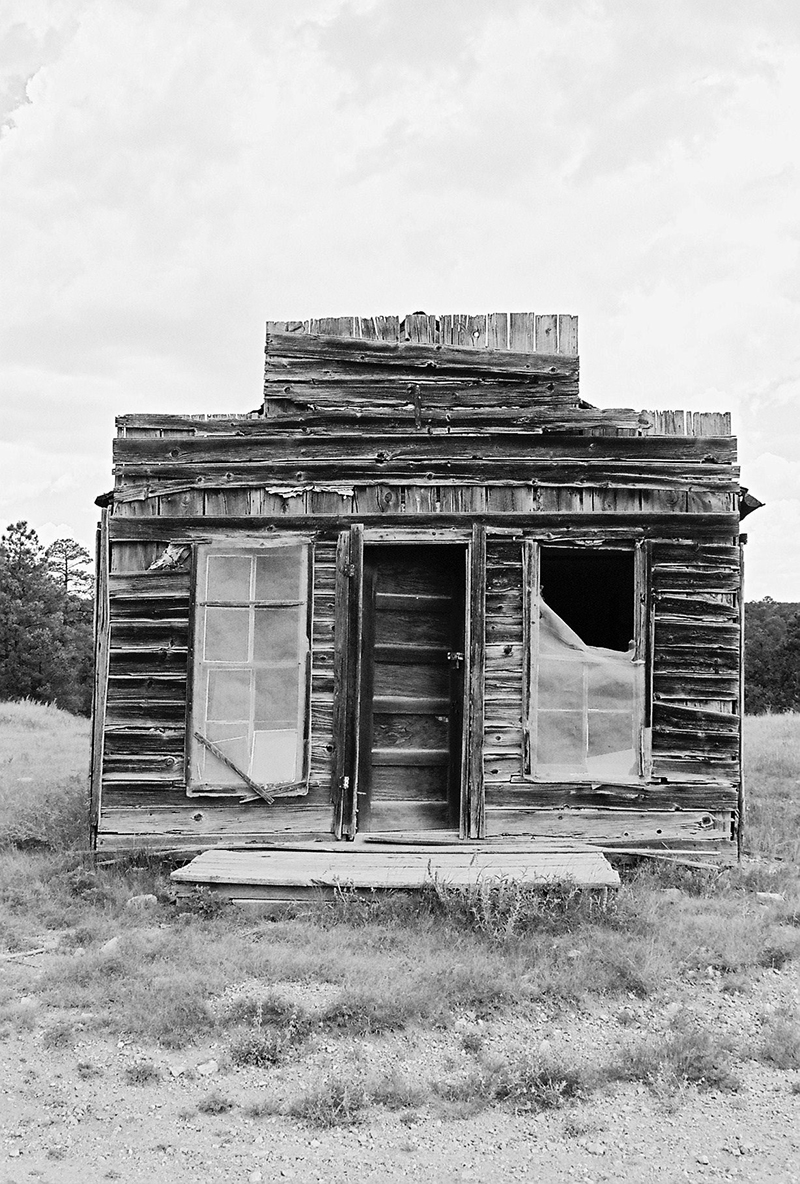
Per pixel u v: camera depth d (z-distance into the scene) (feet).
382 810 26.91
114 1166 12.35
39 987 17.72
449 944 19.44
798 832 30.42
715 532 26.58
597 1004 17.21
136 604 26.81
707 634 26.43
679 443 26.84
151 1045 15.65
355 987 17.25
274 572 26.94
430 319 27.66
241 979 18.04
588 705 26.43
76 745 58.34
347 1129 13.23
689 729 26.18
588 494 26.78
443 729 27.35
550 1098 13.88
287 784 26.12
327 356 27.55
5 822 30.37
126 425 27.30
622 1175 12.17
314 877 21.98
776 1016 16.70
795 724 60.85
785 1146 12.87
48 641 161.27
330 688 26.55
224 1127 13.26
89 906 22.52
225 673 26.63
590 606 38.60
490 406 27.22
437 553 27.76
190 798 26.18
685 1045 15.28
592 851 24.88
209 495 27.14
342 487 26.96
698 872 25.04
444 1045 15.62
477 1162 12.45
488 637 26.48
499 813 25.95
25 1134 13.12
